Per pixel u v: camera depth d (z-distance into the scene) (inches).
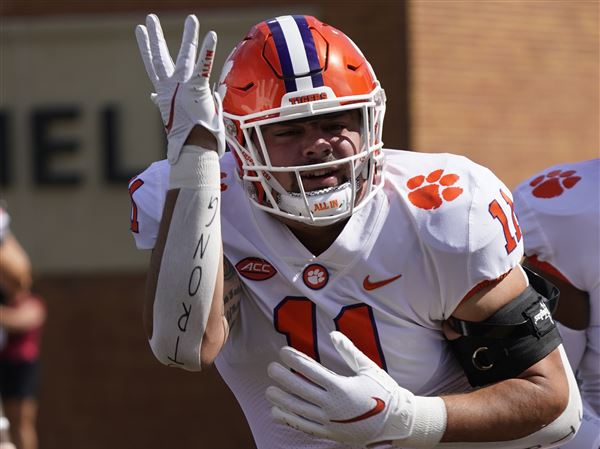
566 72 1108.5
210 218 331.3
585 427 410.0
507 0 1069.1
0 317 876.6
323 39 342.6
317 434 334.0
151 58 335.9
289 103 333.1
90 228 1067.3
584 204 405.1
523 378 338.3
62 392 1069.8
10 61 1080.8
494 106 1057.5
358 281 342.6
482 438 334.0
